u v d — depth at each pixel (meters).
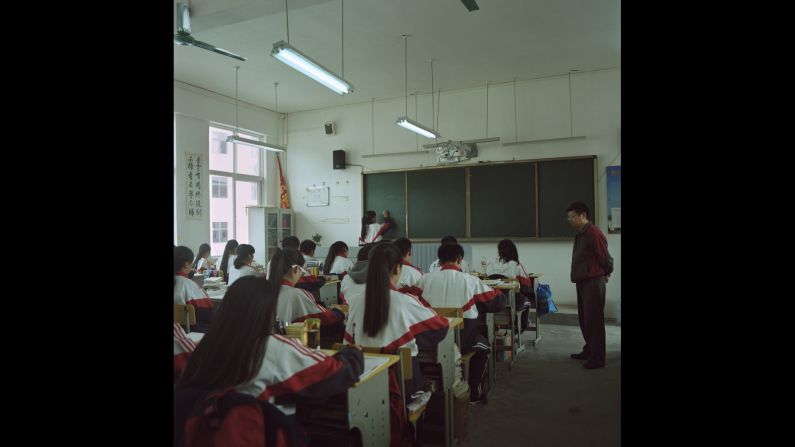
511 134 7.02
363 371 1.57
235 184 8.08
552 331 5.65
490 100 7.16
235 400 1.07
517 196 6.94
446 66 6.31
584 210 4.07
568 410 3.04
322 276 4.78
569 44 5.61
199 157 7.22
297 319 2.77
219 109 7.54
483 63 6.21
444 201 7.41
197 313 3.31
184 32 3.39
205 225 7.29
